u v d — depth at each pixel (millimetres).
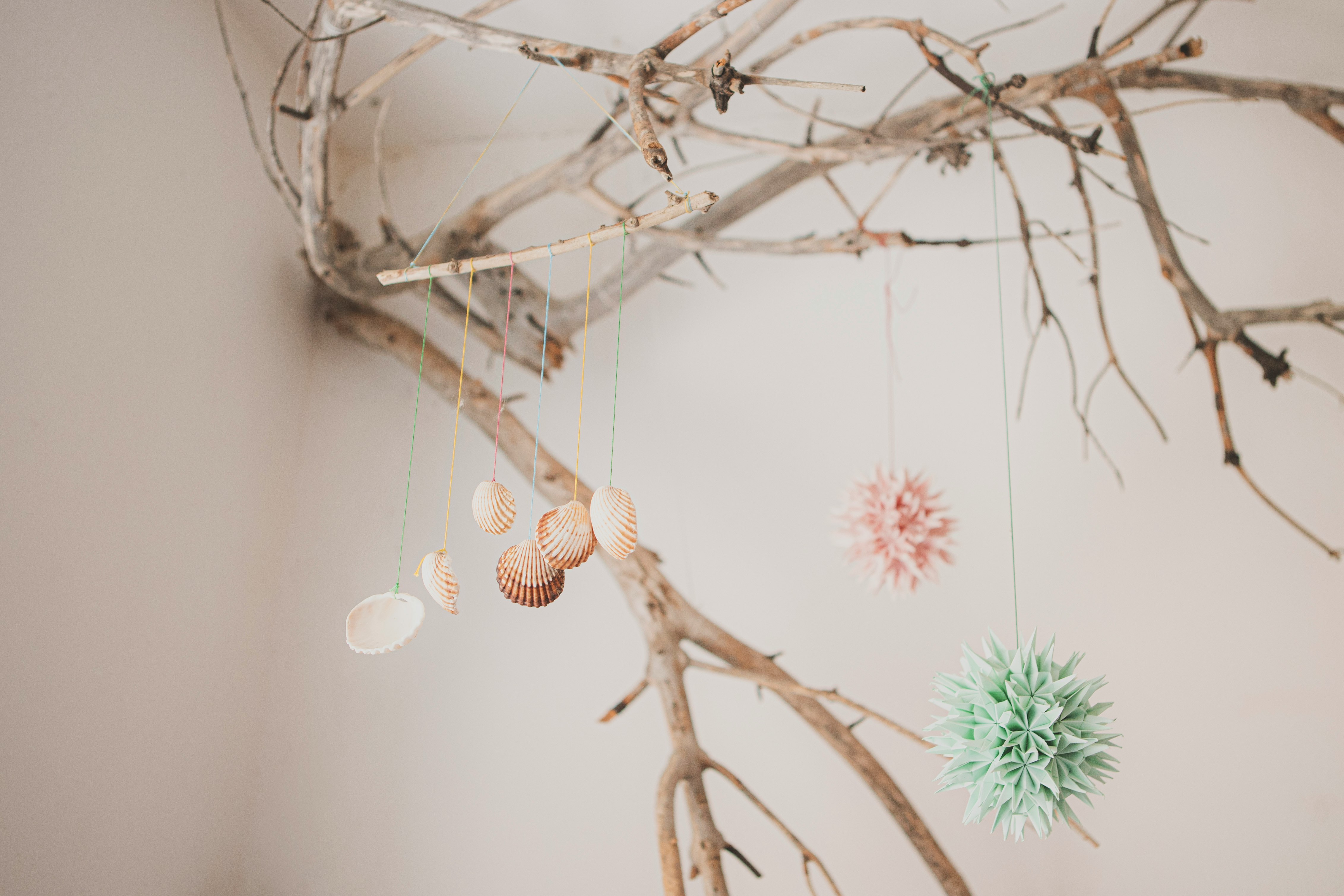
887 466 1901
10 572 1187
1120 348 1908
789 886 1666
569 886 1695
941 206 2035
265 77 1883
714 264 2074
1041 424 1881
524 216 2146
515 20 1827
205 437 1636
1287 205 1948
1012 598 1788
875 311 2002
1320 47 1955
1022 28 1892
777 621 1832
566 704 1809
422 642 1860
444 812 1752
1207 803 1637
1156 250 1839
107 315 1382
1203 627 1731
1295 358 1857
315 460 1985
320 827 1751
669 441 1960
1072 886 1615
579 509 1062
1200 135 2014
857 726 1656
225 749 1689
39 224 1253
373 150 2211
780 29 1854
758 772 1741
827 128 2131
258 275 1828
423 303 2074
